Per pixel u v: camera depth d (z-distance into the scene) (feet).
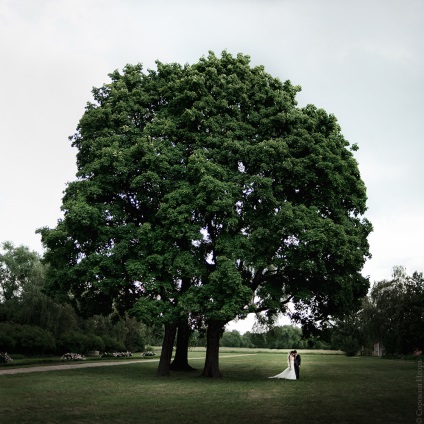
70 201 79.61
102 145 83.76
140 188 80.18
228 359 179.83
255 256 76.38
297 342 374.22
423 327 162.40
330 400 50.52
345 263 78.95
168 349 87.61
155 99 91.50
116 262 77.77
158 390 60.59
